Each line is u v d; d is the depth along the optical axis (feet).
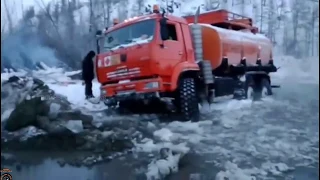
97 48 28.99
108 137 21.52
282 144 20.07
